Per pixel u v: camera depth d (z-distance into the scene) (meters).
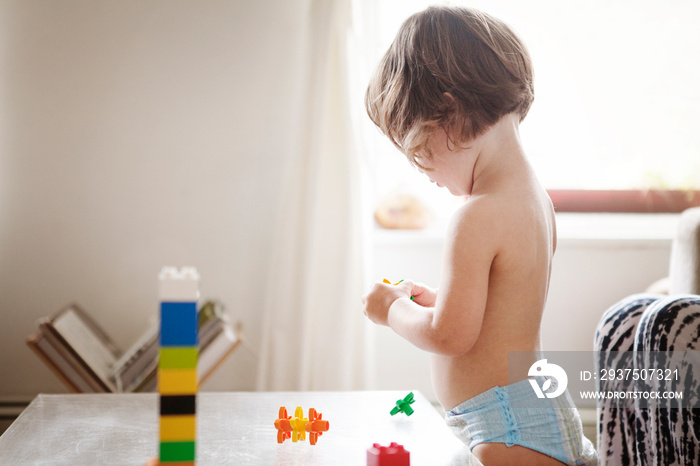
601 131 2.02
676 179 2.03
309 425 0.78
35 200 1.78
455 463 0.71
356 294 1.69
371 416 0.89
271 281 1.69
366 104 0.98
